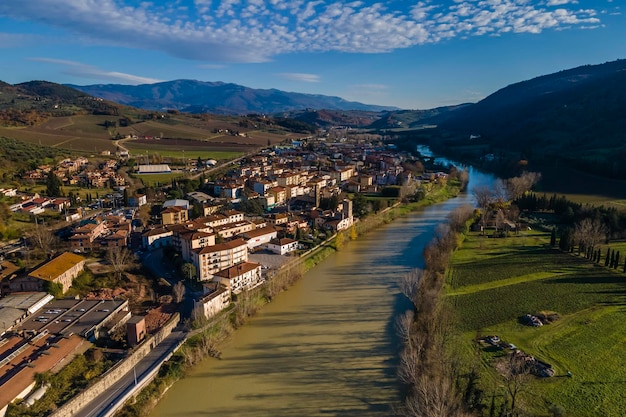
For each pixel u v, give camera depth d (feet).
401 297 470.80
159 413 297.12
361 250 640.17
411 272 500.74
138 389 311.06
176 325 400.88
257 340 386.52
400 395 306.55
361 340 382.42
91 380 304.91
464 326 380.58
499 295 441.27
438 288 445.37
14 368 305.12
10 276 450.71
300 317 428.15
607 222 654.53
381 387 316.40
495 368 314.76
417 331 355.36
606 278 476.13
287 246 602.03
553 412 262.67
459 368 309.83
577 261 531.50
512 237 640.58
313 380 326.85
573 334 361.10
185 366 342.64
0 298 418.51
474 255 565.53
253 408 298.35
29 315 388.57
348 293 483.92
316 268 567.18
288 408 296.71
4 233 568.41
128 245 609.01
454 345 346.95
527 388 288.10
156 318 399.44
